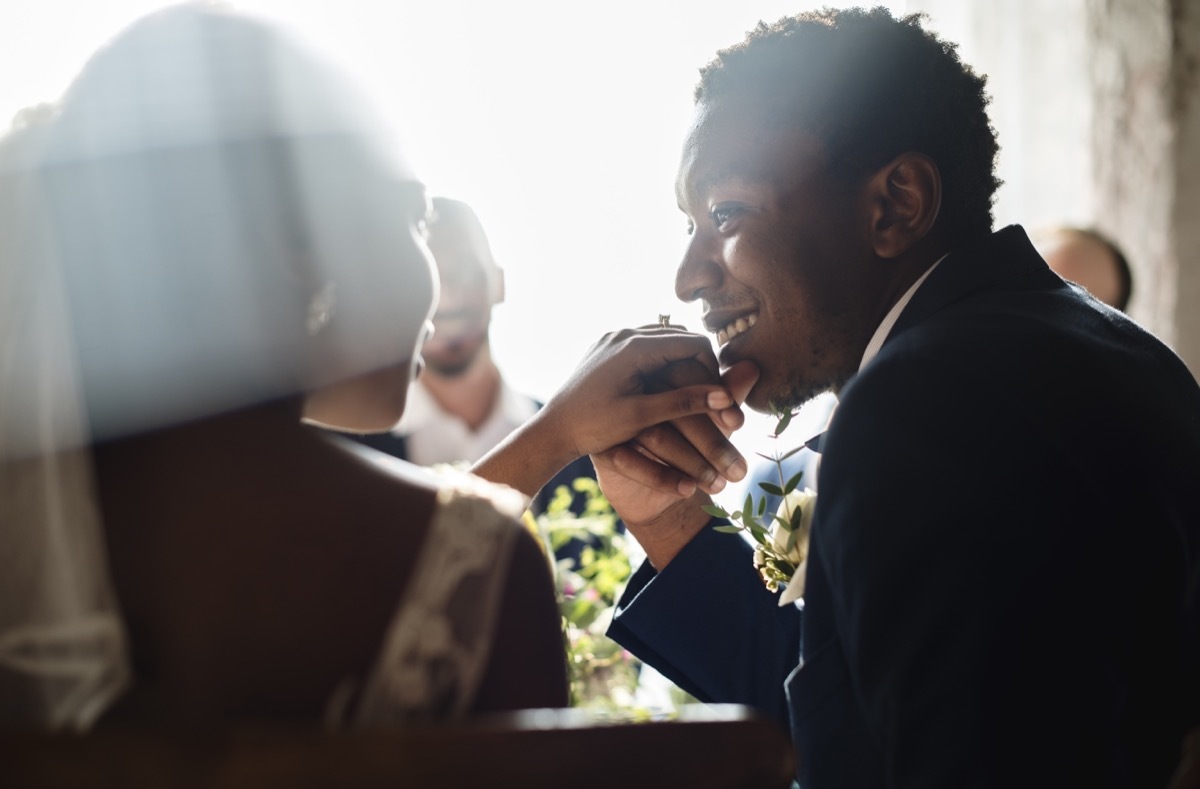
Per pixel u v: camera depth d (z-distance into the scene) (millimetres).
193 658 858
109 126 917
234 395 927
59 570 873
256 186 930
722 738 909
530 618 934
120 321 911
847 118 1463
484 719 875
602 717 961
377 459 956
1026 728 1054
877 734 1142
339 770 755
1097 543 1138
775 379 1548
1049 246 3188
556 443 1656
